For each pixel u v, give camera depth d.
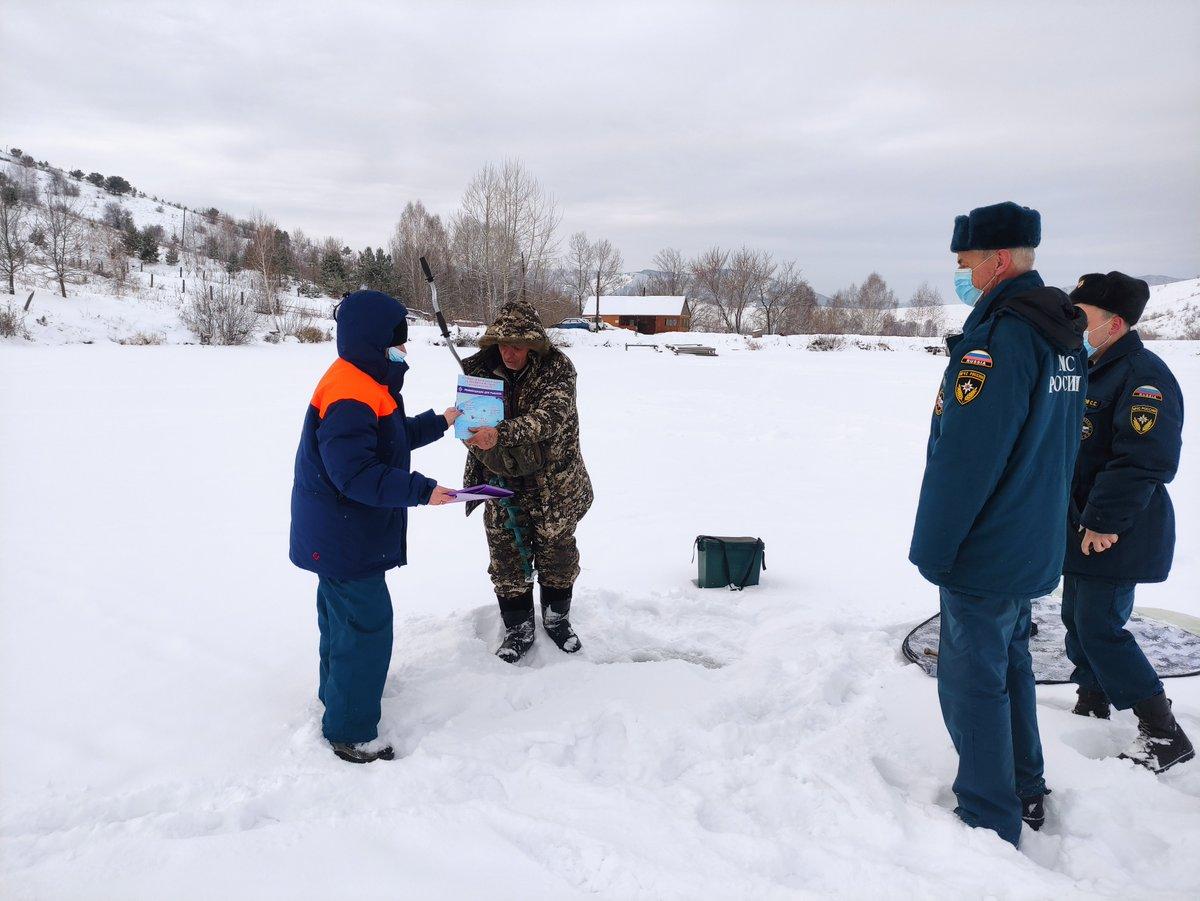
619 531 5.74
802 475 8.03
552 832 2.15
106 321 32.47
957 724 2.33
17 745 2.65
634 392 16.27
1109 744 2.90
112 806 2.27
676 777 2.60
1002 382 2.12
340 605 2.66
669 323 76.19
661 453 9.13
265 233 55.34
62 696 3.04
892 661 3.50
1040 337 2.15
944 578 2.27
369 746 2.70
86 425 10.09
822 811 2.36
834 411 13.69
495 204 43.34
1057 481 2.24
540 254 44.72
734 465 8.51
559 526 3.46
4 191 45.59
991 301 2.27
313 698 3.05
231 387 14.77
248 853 2.03
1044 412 2.16
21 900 1.85
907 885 1.99
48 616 3.89
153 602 4.13
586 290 76.19
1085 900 1.93
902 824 2.28
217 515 6.02
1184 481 7.88
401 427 2.77
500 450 3.27
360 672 2.66
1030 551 2.21
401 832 2.13
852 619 3.97
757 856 2.10
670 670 3.30
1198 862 2.16
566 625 3.64
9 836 2.12
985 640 2.27
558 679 3.22
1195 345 34.69
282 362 20.70
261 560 4.92
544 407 3.26
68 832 2.11
